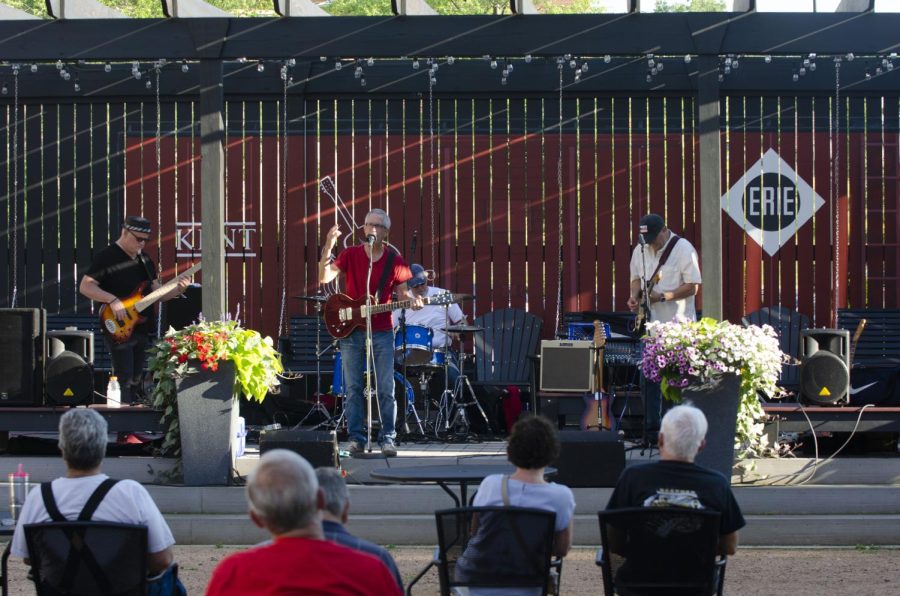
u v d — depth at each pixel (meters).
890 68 11.35
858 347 11.55
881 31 8.78
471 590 4.78
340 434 9.77
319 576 3.29
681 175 12.21
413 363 9.67
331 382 11.59
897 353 11.54
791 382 10.64
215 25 8.99
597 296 12.25
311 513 3.38
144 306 8.95
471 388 10.22
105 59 9.11
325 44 8.99
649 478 4.91
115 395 8.77
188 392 8.00
